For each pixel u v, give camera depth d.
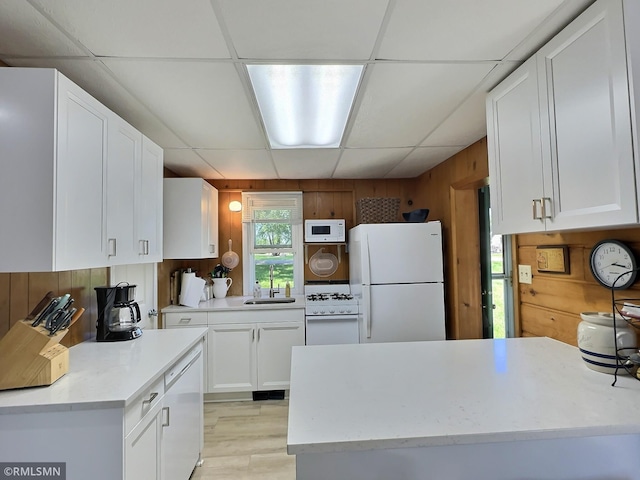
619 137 1.05
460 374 1.39
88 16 1.17
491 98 1.74
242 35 1.29
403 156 2.99
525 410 1.07
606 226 1.17
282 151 2.75
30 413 1.22
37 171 1.26
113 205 1.72
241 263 3.82
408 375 1.40
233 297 3.71
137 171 1.99
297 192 3.84
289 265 3.87
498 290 3.25
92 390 1.32
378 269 2.99
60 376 1.44
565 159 1.26
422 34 1.31
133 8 1.13
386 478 1.03
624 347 1.32
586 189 1.17
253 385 3.13
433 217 3.43
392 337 2.97
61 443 1.24
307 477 1.01
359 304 3.11
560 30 1.29
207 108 1.92
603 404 1.10
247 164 3.12
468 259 3.00
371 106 1.95
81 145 1.45
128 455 1.29
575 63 1.21
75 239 1.40
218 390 3.10
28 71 1.27
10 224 1.25
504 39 1.34
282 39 1.32
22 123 1.27
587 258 1.62
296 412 1.08
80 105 1.44
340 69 1.55
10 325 1.46
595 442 1.08
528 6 1.16
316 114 2.04
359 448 0.92
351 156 2.95
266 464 2.18
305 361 1.59
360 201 3.38
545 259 1.88
